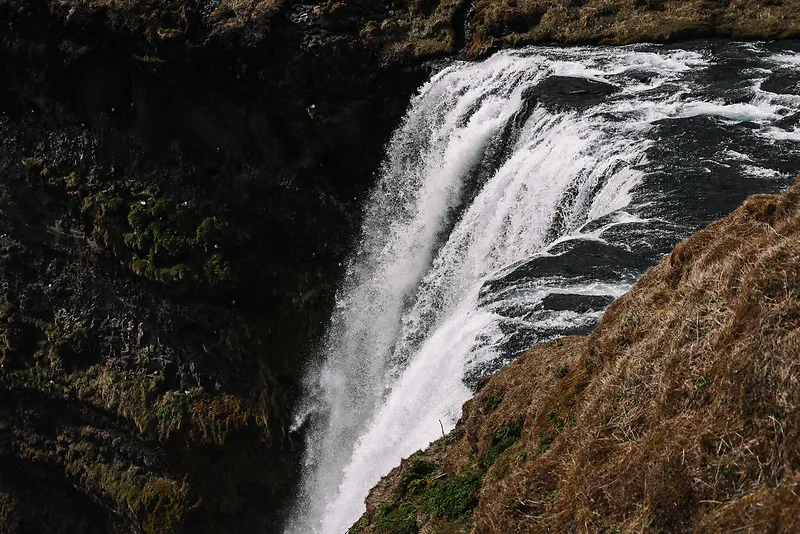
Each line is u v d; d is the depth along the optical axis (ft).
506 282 60.54
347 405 106.93
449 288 89.25
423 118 103.96
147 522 118.21
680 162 67.62
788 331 25.08
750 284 27.45
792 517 21.50
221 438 115.34
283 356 115.44
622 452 29.60
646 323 35.27
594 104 81.71
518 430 41.52
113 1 118.11
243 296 117.91
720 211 59.82
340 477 106.11
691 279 33.19
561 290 56.59
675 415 28.48
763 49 90.79
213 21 111.75
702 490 25.00
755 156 66.74
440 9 110.32
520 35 105.19
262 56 109.60
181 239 118.11
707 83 82.33
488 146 93.04
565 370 41.50
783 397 24.09
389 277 104.53
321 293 113.39
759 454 24.09
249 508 117.29
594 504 28.89
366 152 111.65
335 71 107.76
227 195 118.93
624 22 102.12
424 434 60.85
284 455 113.19
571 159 76.54
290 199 116.16
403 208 105.40
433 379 65.62
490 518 33.42
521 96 90.12
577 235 63.52
